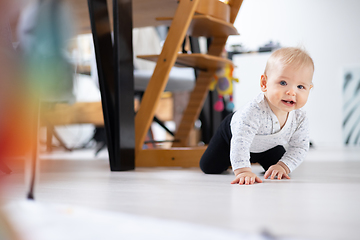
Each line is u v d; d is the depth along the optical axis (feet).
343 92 15.19
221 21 5.82
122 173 4.69
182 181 3.78
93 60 7.43
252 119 3.87
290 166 4.06
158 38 10.21
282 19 16.28
